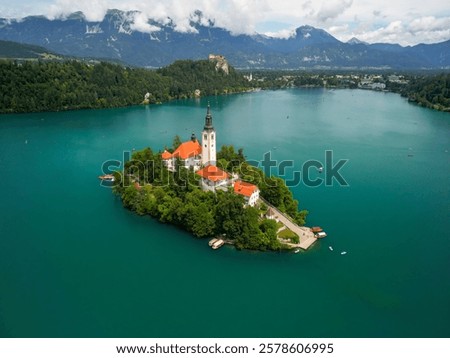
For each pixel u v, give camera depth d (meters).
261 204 150.62
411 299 107.19
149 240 137.00
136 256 127.38
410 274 118.12
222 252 129.38
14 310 102.62
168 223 149.50
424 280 115.38
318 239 137.75
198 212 137.75
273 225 133.88
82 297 107.88
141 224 149.12
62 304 105.19
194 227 137.25
